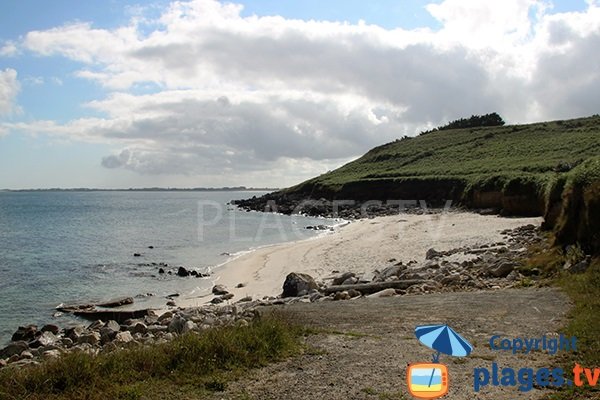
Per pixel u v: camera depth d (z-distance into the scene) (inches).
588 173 693.9
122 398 270.7
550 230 958.4
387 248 1286.9
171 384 292.4
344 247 1391.5
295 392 278.7
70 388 279.6
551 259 682.2
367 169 4296.3
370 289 744.3
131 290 1017.5
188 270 1226.0
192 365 313.4
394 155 4520.2
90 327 689.0
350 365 324.5
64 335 647.1
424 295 612.7
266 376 306.3
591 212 642.8
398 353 350.0
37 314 831.7
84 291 1015.0
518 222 1557.6
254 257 1364.4
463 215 2037.4
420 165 3846.0
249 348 345.7
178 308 821.9
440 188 2849.4
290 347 360.2
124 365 313.4
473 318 450.0
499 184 2148.1
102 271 1248.2
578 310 442.3
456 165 3393.2
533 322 423.5
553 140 3400.6
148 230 2375.7
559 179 964.0
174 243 1841.8
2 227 2593.5
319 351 355.9
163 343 368.5
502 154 3398.1
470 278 698.8
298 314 501.4
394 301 574.9
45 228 2532.0
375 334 409.4
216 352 334.6
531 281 628.7
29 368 313.7
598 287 510.6
